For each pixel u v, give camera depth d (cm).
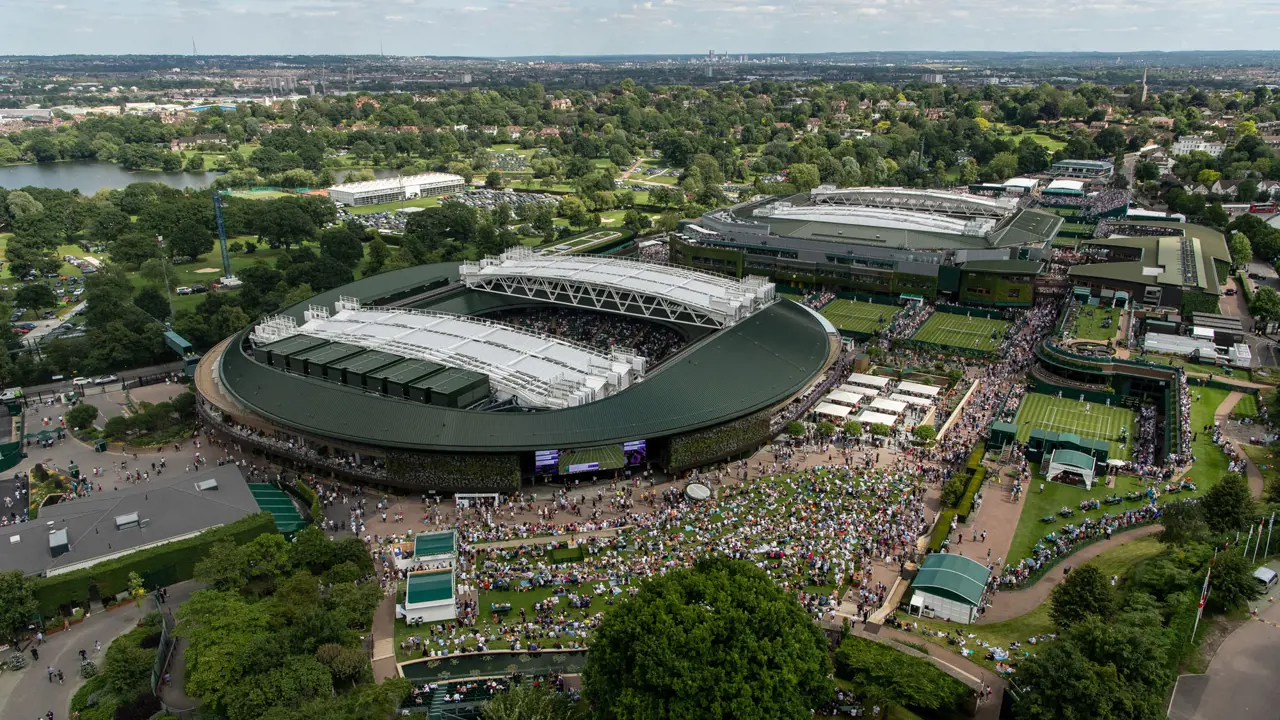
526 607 13012
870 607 12838
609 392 17475
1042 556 14050
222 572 12694
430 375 17462
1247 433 18688
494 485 15862
